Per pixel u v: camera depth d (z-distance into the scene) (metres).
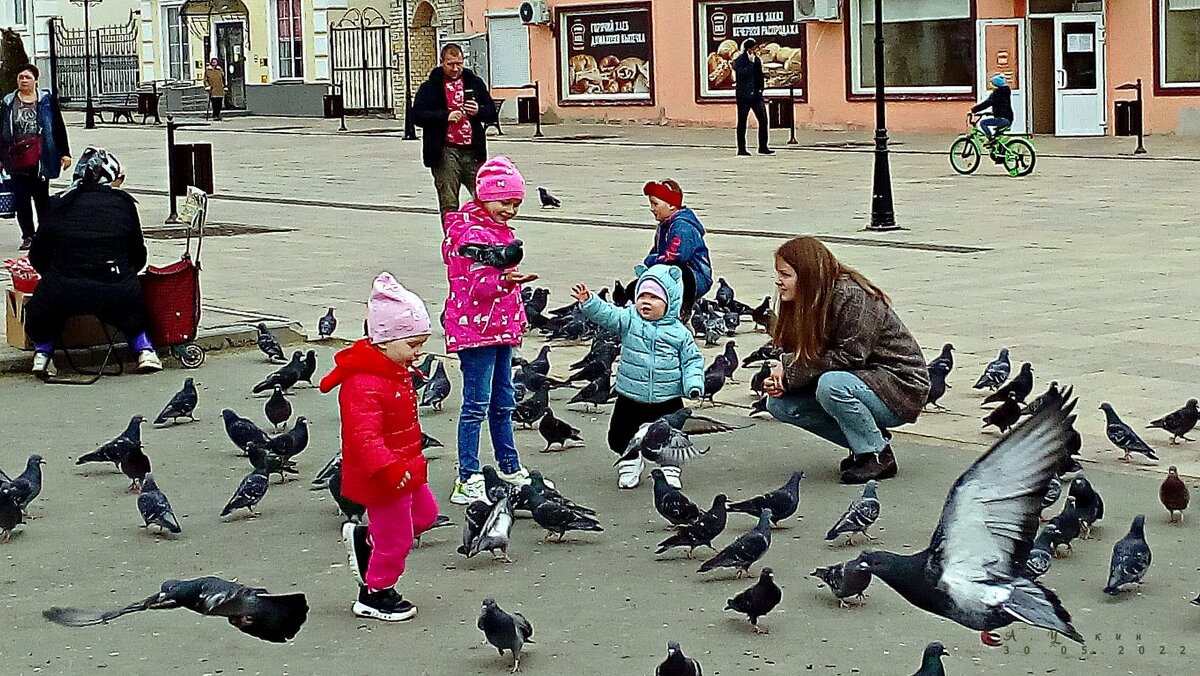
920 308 15.03
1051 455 4.91
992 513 4.95
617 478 9.41
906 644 6.64
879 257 18.84
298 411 11.27
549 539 8.23
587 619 7.02
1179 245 19.27
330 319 13.87
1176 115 36.88
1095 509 7.92
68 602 7.36
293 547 8.16
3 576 7.74
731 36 43.97
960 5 39.59
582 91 47.56
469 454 8.87
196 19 59.47
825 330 9.16
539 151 37.84
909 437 10.20
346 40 55.56
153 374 12.60
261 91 56.69
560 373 12.47
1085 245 19.52
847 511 8.09
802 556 7.82
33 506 8.95
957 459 9.59
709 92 44.69
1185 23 36.59
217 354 13.39
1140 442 9.31
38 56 67.25
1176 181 27.19
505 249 8.59
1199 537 7.99
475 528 7.69
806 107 42.81
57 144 19.58
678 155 35.69
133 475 9.17
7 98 19.61
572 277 17.42
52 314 12.27
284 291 16.58
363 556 7.12
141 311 12.56
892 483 9.08
